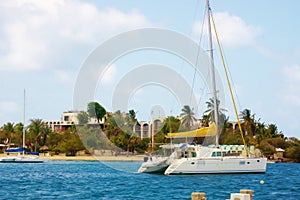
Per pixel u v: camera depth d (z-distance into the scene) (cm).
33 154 9531
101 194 3219
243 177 4275
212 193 3161
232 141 7156
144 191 3344
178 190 3369
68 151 9500
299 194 3175
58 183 4147
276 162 9294
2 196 3172
